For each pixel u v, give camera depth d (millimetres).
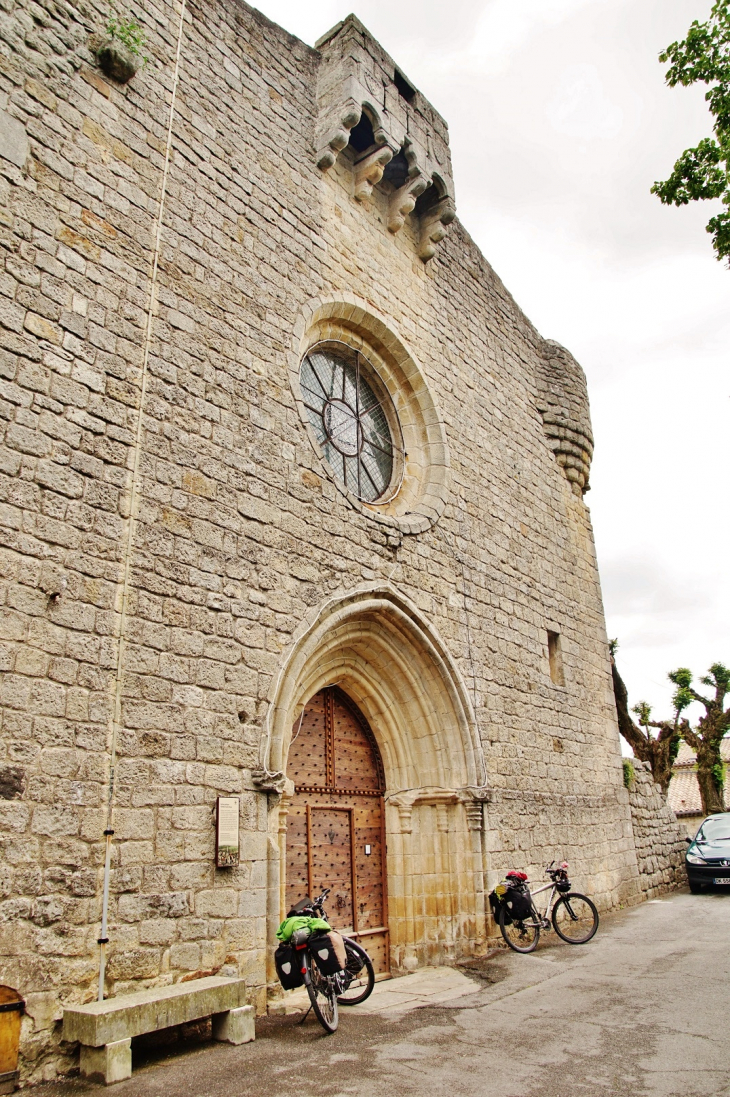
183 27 8641
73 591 6008
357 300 10391
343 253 10352
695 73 7887
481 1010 6859
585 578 15102
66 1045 5121
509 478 13164
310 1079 4965
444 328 12352
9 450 5824
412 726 10062
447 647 10344
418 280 11992
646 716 21875
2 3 6664
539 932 9977
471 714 10312
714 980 7527
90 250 6887
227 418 7809
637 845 15062
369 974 7113
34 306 6273
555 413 15102
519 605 12438
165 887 6105
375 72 10875
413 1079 4984
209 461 7484
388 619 9531
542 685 12531
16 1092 4750
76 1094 4707
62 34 7141
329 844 9102
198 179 8289
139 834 6020
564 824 12070
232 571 7414
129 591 6426
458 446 11883
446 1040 5902
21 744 5406
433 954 9328
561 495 14945
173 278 7656
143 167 7652
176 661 6664
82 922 5488
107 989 5520
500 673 11430
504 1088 4809
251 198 8953
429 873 9680
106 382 6695
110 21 7688
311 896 8664
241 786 6941
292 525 8250
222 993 5777
